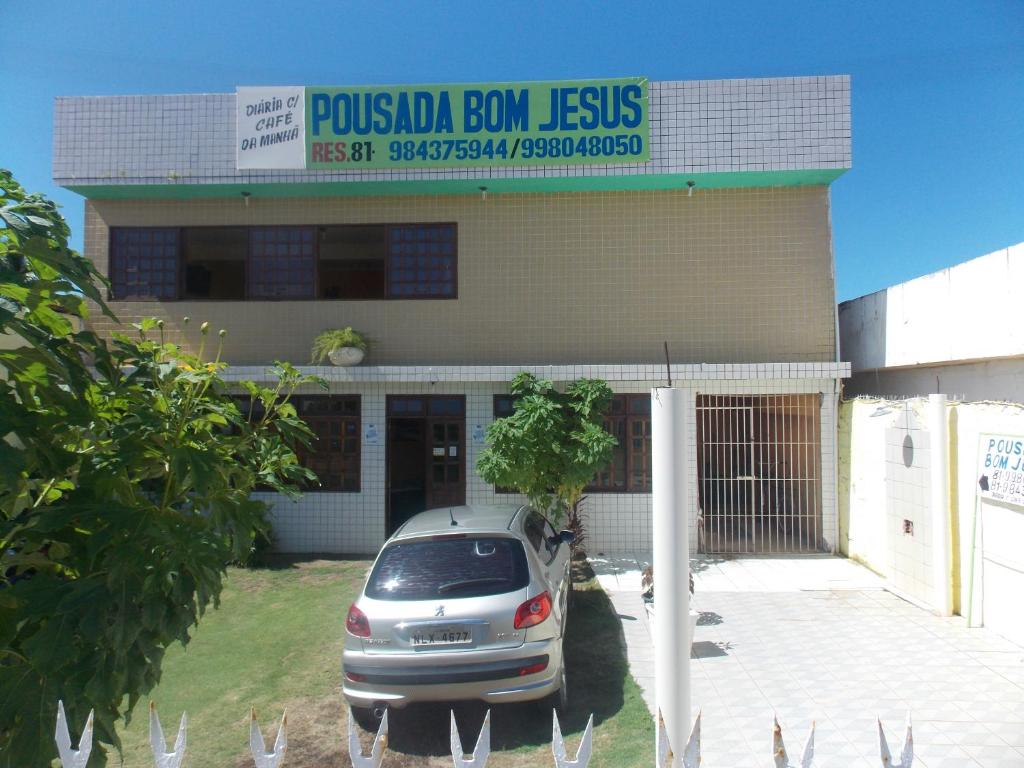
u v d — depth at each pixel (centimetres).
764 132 1051
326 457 1124
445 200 1141
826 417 1065
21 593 262
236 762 498
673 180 1080
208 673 650
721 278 1112
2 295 258
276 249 1158
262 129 1090
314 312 1147
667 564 317
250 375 1091
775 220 1106
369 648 509
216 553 300
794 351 1098
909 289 1007
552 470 967
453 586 522
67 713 250
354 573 991
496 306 1135
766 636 699
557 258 1130
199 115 1108
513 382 1031
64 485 304
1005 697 541
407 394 1117
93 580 271
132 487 321
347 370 1088
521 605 513
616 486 1098
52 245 281
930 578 774
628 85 1061
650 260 1120
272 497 1120
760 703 546
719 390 1084
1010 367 838
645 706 557
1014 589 654
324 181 1088
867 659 629
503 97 1067
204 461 307
